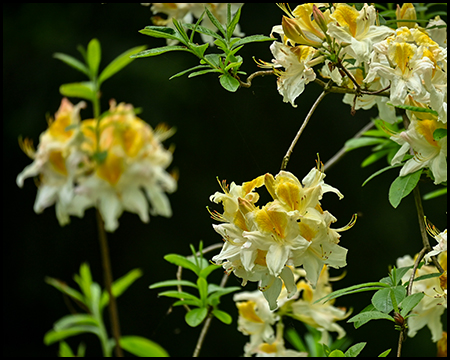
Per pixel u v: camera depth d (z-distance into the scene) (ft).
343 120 11.74
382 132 6.56
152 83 12.91
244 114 8.34
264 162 10.40
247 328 6.48
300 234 5.58
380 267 10.95
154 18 6.72
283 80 5.94
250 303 6.48
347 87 6.00
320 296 6.44
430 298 6.07
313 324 6.41
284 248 5.56
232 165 12.73
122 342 5.82
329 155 11.46
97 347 12.14
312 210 5.59
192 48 5.86
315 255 5.60
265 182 5.62
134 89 12.90
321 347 6.49
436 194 6.57
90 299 6.00
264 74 5.94
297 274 6.42
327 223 5.60
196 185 12.87
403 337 5.59
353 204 11.23
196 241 12.85
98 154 5.97
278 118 10.70
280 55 5.93
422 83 5.77
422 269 6.06
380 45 5.81
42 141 6.05
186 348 11.96
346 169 11.46
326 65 6.03
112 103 6.08
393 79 5.79
